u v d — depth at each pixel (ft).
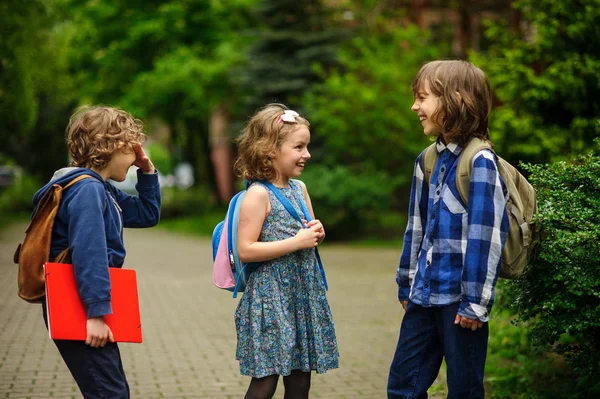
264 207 11.30
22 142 114.32
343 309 29.96
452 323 10.71
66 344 10.12
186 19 93.91
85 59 102.27
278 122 11.47
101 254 9.89
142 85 92.07
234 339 23.65
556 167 13.46
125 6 96.12
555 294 12.42
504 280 16.06
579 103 27.71
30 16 67.72
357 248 60.18
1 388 17.28
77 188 10.12
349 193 63.46
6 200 107.14
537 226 11.69
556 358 18.02
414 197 11.74
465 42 69.82
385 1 78.95
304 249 11.47
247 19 95.14
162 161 148.77
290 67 73.41
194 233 80.79
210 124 106.93
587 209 12.62
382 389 17.53
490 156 10.60
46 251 10.04
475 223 10.33
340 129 65.98
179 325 26.17
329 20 77.00
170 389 17.44
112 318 10.19
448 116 10.79
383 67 66.33
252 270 11.38
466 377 10.73
